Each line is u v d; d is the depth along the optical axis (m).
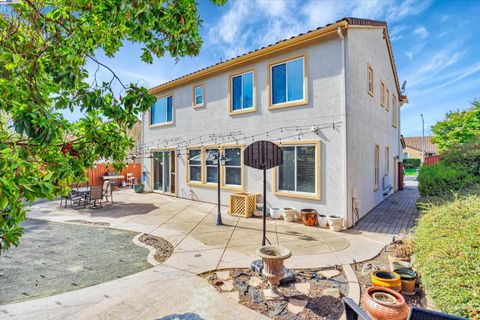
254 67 10.76
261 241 7.18
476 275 2.98
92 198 11.95
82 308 4.04
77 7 2.87
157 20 3.10
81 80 3.19
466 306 2.70
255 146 6.53
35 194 2.02
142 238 7.61
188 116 13.90
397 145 17.62
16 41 2.85
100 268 5.60
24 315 3.86
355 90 9.21
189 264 5.66
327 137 8.80
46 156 2.69
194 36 3.78
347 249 6.51
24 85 2.72
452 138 23.75
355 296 4.30
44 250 6.71
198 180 13.48
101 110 3.21
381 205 12.16
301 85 9.45
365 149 10.27
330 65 8.76
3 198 1.71
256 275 5.10
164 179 15.73
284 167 9.89
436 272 3.43
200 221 9.45
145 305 4.09
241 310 3.94
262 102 10.52
